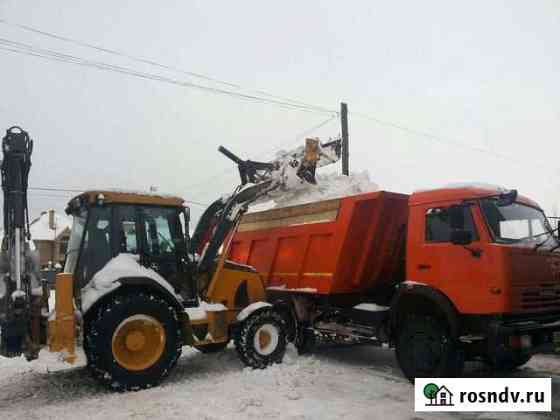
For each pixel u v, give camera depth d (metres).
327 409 5.80
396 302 7.18
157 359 6.74
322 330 8.82
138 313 6.64
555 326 6.34
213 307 7.67
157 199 7.45
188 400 6.12
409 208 7.30
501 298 6.03
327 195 9.63
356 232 8.38
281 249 9.89
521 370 7.62
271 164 10.02
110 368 6.39
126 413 5.66
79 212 7.56
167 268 7.44
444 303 6.51
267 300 9.88
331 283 8.53
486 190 6.64
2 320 6.30
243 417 5.50
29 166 6.68
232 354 8.98
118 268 6.77
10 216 6.57
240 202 8.70
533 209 7.13
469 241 6.31
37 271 6.76
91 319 6.60
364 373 7.65
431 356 6.67
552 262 6.75
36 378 7.46
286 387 6.73
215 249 8.29
